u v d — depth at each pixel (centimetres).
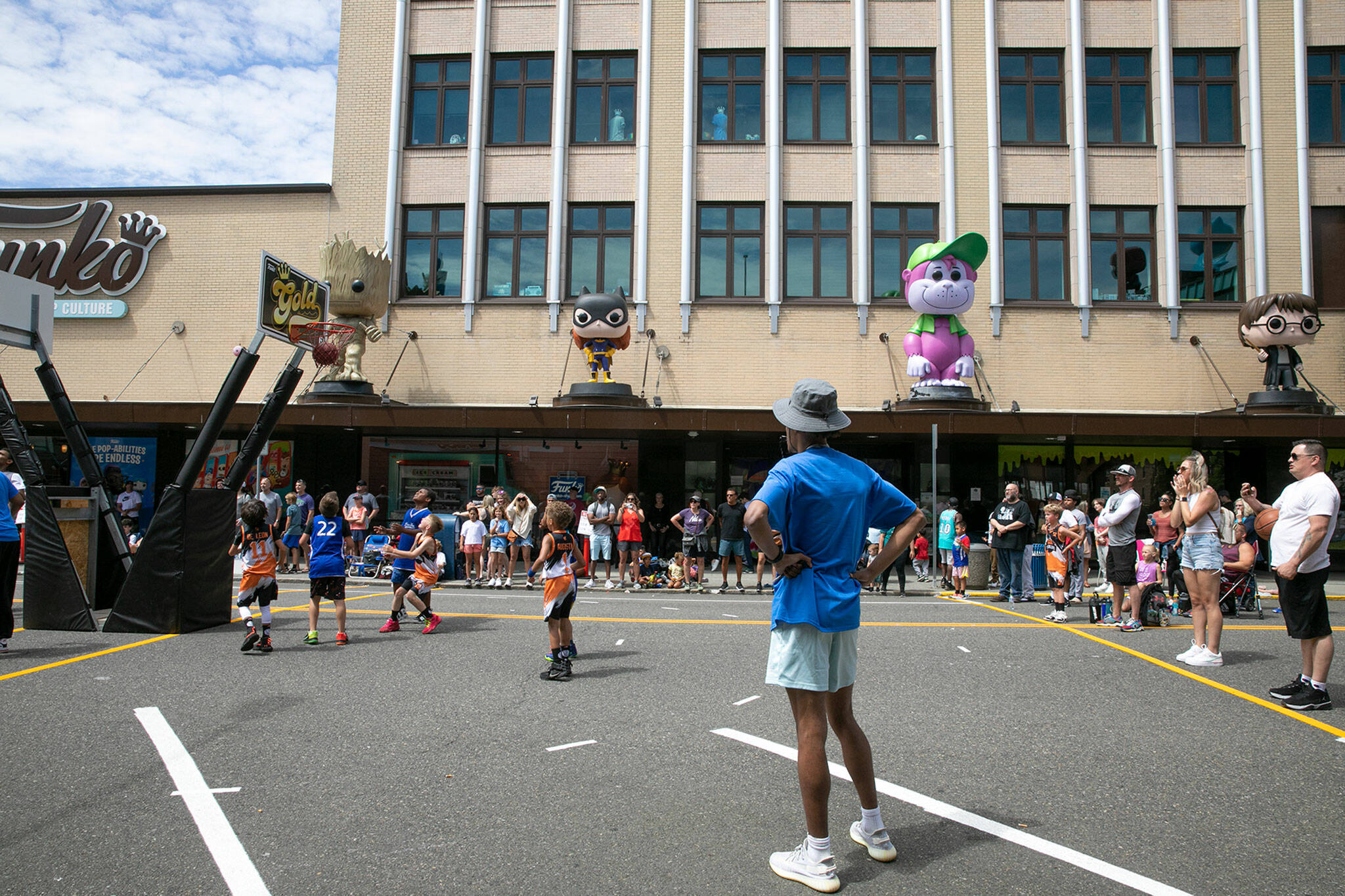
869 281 1786
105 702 576
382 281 1720
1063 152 1803
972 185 1794
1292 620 587
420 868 334
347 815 388
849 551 337
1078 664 732
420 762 461
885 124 1836
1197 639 735
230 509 934
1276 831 375
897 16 1841
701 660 739
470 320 1800
